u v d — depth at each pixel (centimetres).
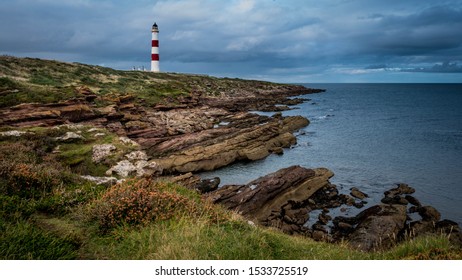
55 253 637
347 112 7688
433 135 4794
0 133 2166
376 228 1675
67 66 6681
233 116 5606
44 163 1603
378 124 5828
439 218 1950
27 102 3609
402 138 4562
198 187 2431
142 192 900
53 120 3098
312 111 7769
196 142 3628
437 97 14338
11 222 732
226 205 1984
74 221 818
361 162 3322
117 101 4619
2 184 942
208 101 7544
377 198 2356
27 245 628
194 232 729
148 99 5697
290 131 4966
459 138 4553
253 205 2012
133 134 3725
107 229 771
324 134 4825
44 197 941
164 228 748
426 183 2664
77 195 976
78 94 4250
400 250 776
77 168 2033
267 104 8338
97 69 7431
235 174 2991
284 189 2225
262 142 3675
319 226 1877
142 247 684
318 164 3262
